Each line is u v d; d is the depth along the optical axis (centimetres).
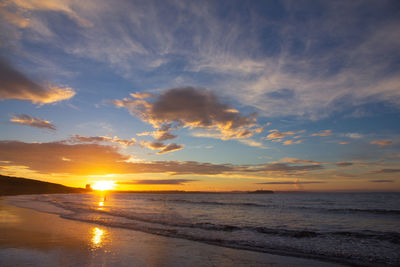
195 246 966
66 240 988
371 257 840
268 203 5538
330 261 786
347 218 2336
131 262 701
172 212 2838
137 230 1325
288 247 990
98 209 2847
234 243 1048
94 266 648
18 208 2606
